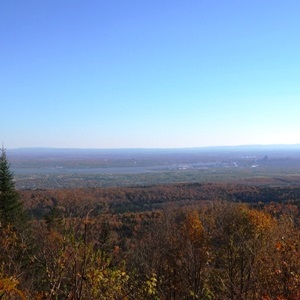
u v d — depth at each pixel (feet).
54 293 16.15
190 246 29.76
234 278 27.55
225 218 40.81
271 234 29.12
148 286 23.18
